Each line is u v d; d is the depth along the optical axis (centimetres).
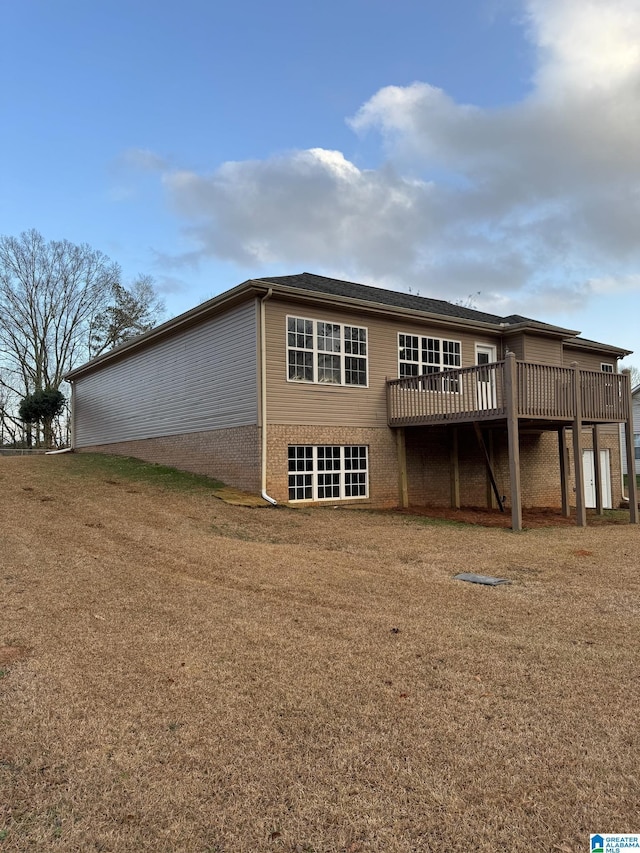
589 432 2095
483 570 783
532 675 418
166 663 442
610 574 759
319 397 1402
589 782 284
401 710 364
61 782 290
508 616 568
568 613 578
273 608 588
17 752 317
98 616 555
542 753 312
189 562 782
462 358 1706
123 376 2067
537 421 1379
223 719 353
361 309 1459
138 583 674
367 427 1491
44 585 656
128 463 1792
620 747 317
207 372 1524
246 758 309
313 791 280
